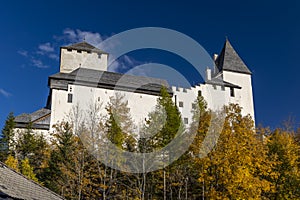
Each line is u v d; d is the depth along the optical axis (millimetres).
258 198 20484
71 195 27422
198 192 26234
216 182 20797
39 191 13422
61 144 34844
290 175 25156
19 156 37906
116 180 26781
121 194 26766
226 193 20156
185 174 25562
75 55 66625
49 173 30875
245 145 21891
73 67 66000
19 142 40250
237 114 23484
